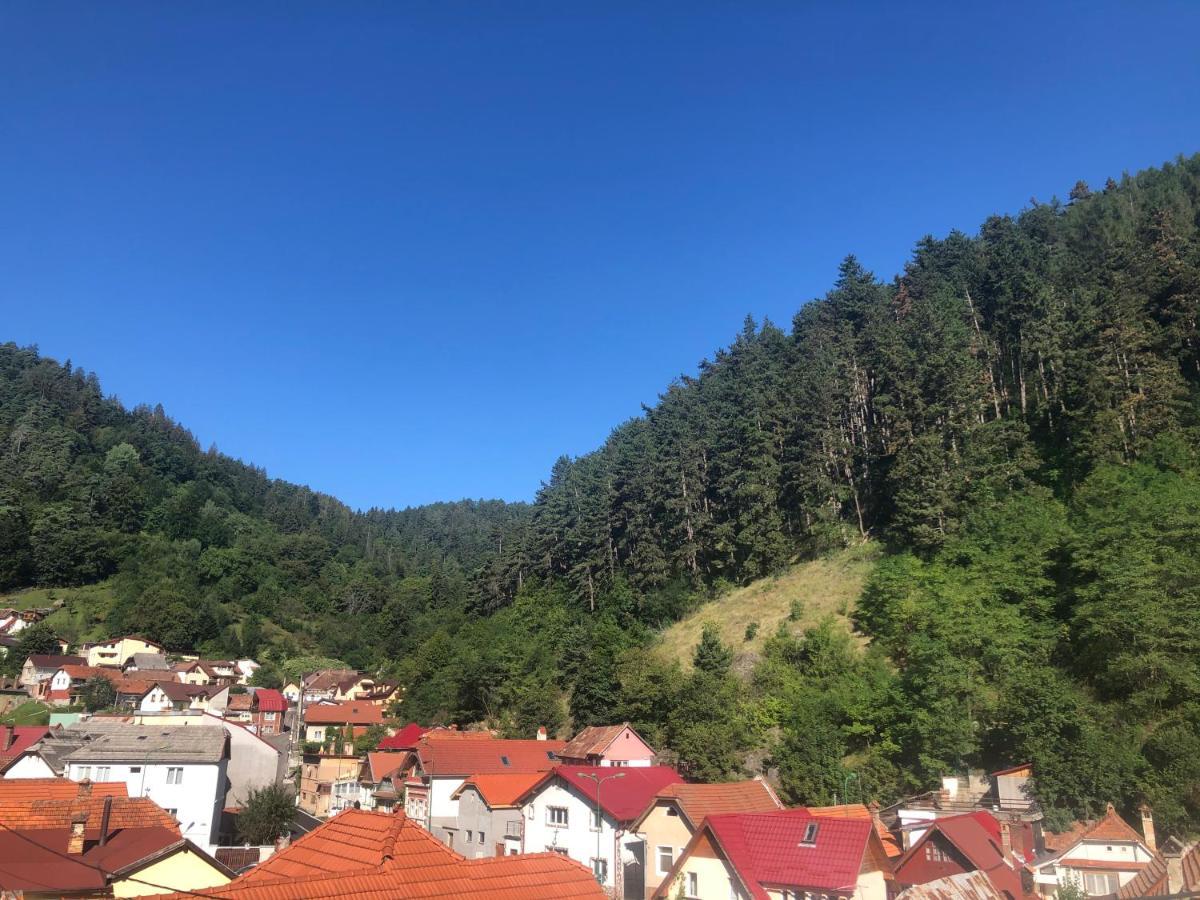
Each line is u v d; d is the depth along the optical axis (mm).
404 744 71750
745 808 37250
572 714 69188
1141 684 43906
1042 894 33281
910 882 31344
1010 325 81438
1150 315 72812
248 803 46750
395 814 18766
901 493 69062
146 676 114250
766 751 53219
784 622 66812
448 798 51219
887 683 52688
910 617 56312
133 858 25438
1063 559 56062
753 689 59656
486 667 78875
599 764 51875
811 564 75312
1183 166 126062
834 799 46688
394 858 16719
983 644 50312
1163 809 36750
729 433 86312
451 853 17609
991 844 32375
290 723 103688
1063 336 71500
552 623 88562
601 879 38781
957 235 106812
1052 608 53219
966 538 63375
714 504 85938
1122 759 39156
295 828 49406
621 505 92438
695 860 31094
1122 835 34594
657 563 82000
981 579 57469
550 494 120812
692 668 65375
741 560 80875
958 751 44812
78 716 85812
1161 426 62156
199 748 48250
